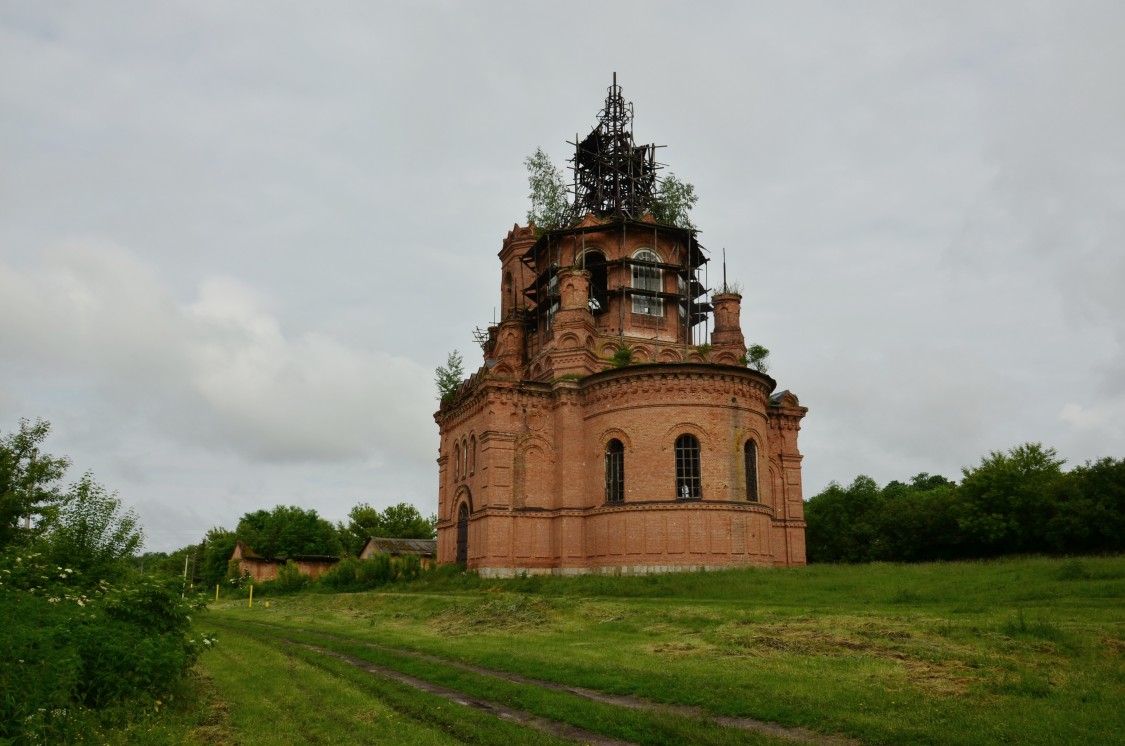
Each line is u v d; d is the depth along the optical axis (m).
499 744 11.95
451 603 36.22
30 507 27.88
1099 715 12.06
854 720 12.39
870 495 87.06
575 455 47.22
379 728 13.09
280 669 19.73
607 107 64.88
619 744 12.02
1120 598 24.09
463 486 51.62
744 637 21.12
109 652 13.65
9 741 10.79
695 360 53.97
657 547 42.41
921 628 20.44
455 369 61.84
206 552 117.00
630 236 55.78
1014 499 61.97
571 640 23.77
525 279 62.78
